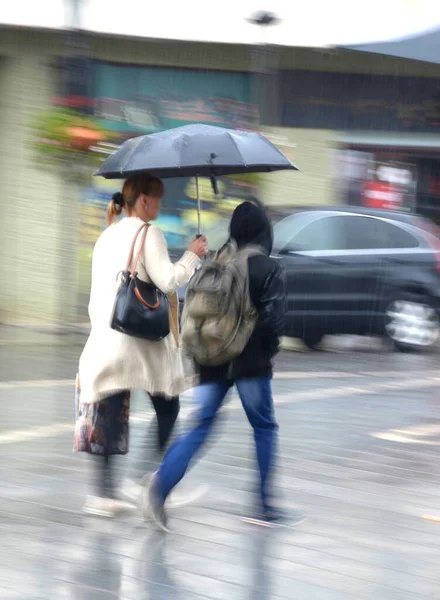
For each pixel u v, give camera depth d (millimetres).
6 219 20781
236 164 7738
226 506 8570
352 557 7418
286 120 22688
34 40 20250
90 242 20609
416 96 23734
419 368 16859
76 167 16656
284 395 13781
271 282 7586
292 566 7199
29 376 14680
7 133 20547
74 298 20625
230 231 7902
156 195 8211
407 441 11141
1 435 10930
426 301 18969
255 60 21438
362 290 18641
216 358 7621
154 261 7879
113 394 8070
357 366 16875
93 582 6824
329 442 11008
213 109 22016
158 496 7793
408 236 19141
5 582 6797
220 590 6723
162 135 7949
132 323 7766
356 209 19000
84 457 10039
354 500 8867
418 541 7816
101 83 21125
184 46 21516
